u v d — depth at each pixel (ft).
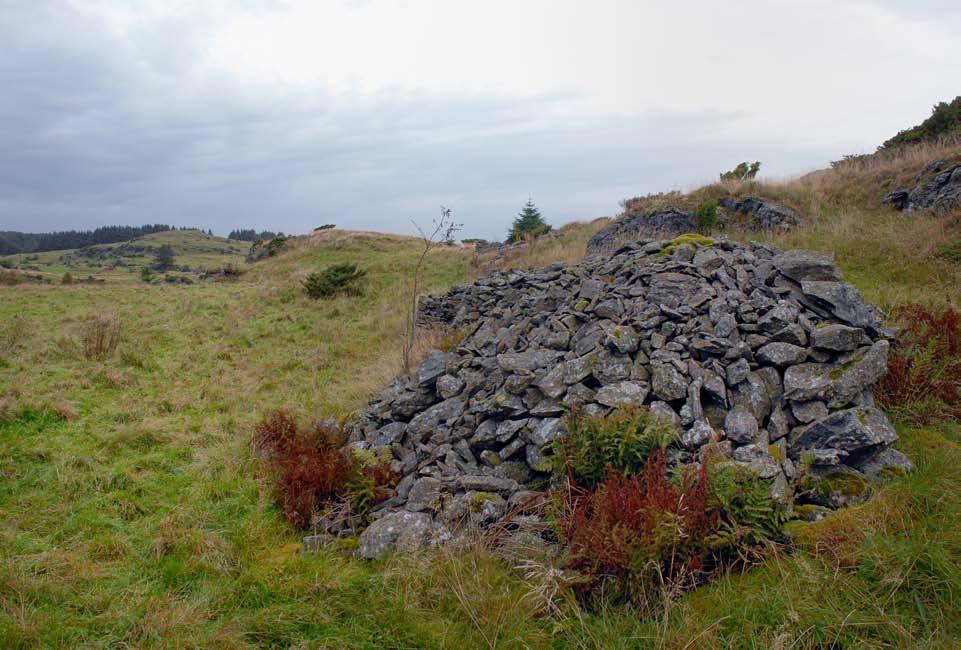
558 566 11.71
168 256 351.46
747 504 11.96
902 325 20.76
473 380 20.79
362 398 27.17
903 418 16.51
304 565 13.12
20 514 15.47
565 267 36.01
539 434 15.79
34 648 10.25
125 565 13.38
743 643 9.68
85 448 20.54
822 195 51.72
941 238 35.58
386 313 53.01
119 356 35.76
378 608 11.30
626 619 10.51
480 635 10.54
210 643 10.41
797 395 15.20
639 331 18.95
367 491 15.74
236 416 25.68
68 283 103.71
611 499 11.73
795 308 18.57
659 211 55.57
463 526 13.88
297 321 53.26
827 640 9.61
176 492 17.56
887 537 11.37
